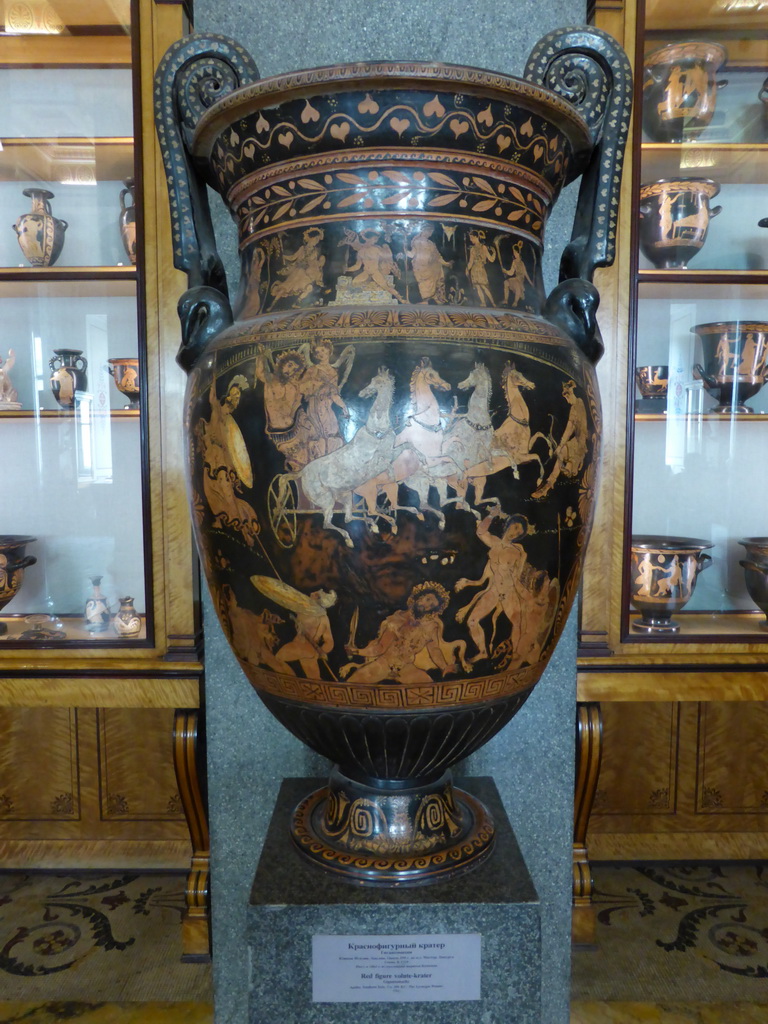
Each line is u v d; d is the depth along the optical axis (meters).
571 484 0.75
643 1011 1.57
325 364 0.69
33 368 1.84
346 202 0.75
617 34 1.51
